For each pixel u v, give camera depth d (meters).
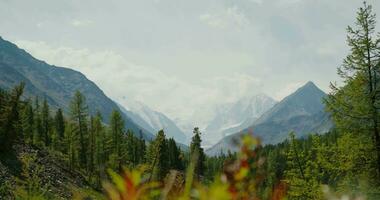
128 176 0.84
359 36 19.94
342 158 19.94
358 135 20.02
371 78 19.81
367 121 19.72
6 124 50.03
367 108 19.33
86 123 85.38
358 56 19.89
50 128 101.44
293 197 20.72
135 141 97.19
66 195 42.59
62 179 59.00
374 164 19.31
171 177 0.89
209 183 0.84
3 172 40.31
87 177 70.88
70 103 84.94
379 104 19.55
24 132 84.56
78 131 84.00
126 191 0.83
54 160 70.19
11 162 46.97
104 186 0.83
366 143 19.80
